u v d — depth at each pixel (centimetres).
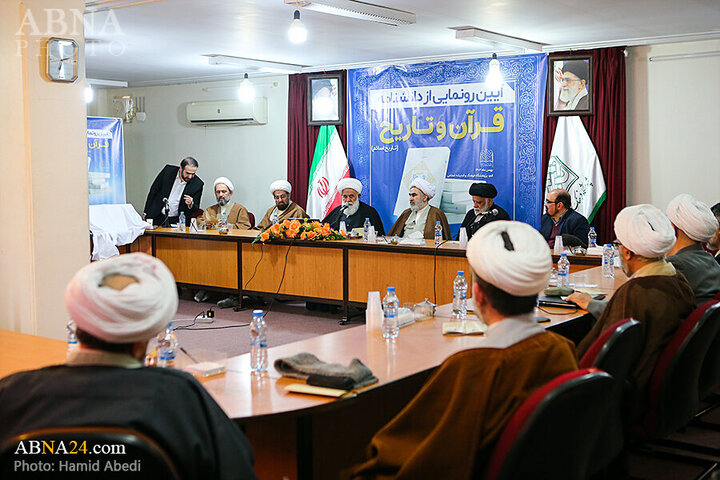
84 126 394
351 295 690
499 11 616
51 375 158
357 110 938
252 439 253
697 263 352
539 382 190
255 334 266
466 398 189
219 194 902
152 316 162
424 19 650
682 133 754
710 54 726
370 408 282
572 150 800
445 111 879
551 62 795
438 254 637
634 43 754
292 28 563
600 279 484
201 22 662
